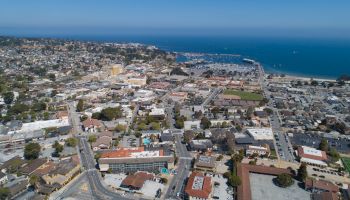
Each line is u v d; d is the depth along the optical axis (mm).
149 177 170375
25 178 169000
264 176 175750
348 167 190625
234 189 160750
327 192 153250
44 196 152000
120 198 153250
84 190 160250
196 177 162875
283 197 154000
